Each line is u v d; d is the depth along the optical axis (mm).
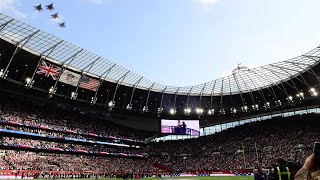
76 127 75938
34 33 54969
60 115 76125
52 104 76875
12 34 53969
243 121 96125
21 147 60156
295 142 74000
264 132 84312
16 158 56438
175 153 90000
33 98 72562
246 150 80125
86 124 80625
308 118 81062
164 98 88062
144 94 84438
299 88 75000
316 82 70000
